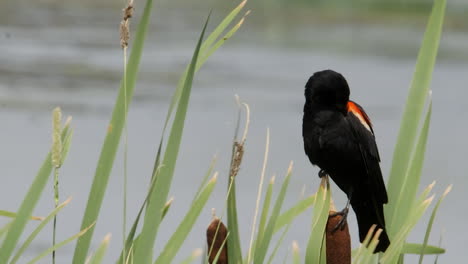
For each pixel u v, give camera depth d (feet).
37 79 70.44
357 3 153.79
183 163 49.11
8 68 74.59
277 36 111.04
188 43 98.53
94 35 99.30
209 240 12.66
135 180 44.93
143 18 12.46
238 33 112.06
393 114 65.77
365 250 13.34
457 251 36.73
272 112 64.34
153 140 53.62
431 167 50.88
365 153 17.40
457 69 90.68
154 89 70.44
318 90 17.29
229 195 12.61
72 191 41.73
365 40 108.88
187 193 42.78
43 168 12.43
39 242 34.73
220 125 59.93
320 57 95.25
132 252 12.09
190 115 62.85
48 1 127.85
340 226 13.04
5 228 12.71
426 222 40.91
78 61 81.66
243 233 35.83
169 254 12.54
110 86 70.18
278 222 13.99
